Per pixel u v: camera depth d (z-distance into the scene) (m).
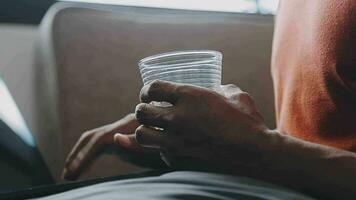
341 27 0.59
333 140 0.63
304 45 0.67
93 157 0.84
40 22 1.27
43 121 1.03
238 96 0.55
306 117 0.66
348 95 0.60
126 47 1.06
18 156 0.99
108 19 1.08
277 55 0.76
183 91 0.52
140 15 1.14
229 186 0.54
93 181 0.71
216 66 0.55
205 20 1.18
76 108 0.96
